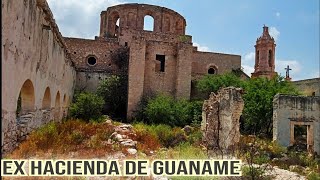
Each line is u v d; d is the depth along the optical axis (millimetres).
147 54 37438
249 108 28469
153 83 37281
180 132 23500
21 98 13016
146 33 41938
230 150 16141
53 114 19281
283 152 20953
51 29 15922
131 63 36125
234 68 44969
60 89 21984
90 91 38906
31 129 12977
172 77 37844
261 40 42500
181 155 13672
